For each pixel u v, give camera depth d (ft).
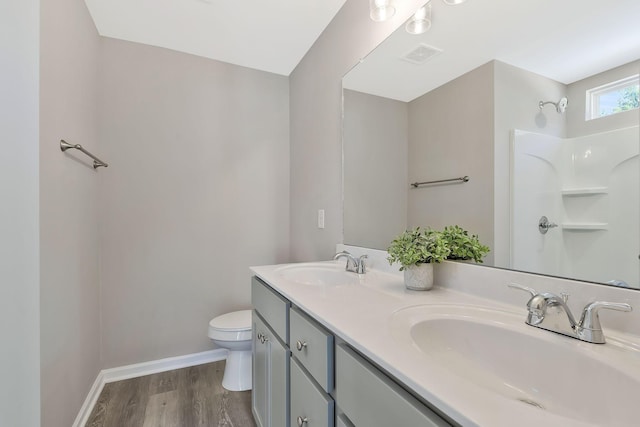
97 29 6.25
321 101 6.57
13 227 3.46
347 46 5.63
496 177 3.21
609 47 2.38
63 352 4.42
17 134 3.50
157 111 6.96
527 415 1.33
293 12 5.89
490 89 3.29
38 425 3.66
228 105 7.72
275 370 3.88
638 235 2.18
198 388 6.22
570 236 2.56
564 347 2.11
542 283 2.70
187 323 7.23
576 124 2.55
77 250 5.03
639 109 2.18
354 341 2.16
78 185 5.08
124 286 6.63
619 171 2.29
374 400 2.00
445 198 3.82
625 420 1.72
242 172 7.86
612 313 2.24
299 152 7.73
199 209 7.38
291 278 4.85
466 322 2.60
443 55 3.84
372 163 5.05
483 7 3.39
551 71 2.75
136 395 5.94
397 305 2.94
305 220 7.36
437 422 1.53
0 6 3.38
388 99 4.70
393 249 3.71
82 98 5.32
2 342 3.41
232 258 7.72
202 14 5.90
